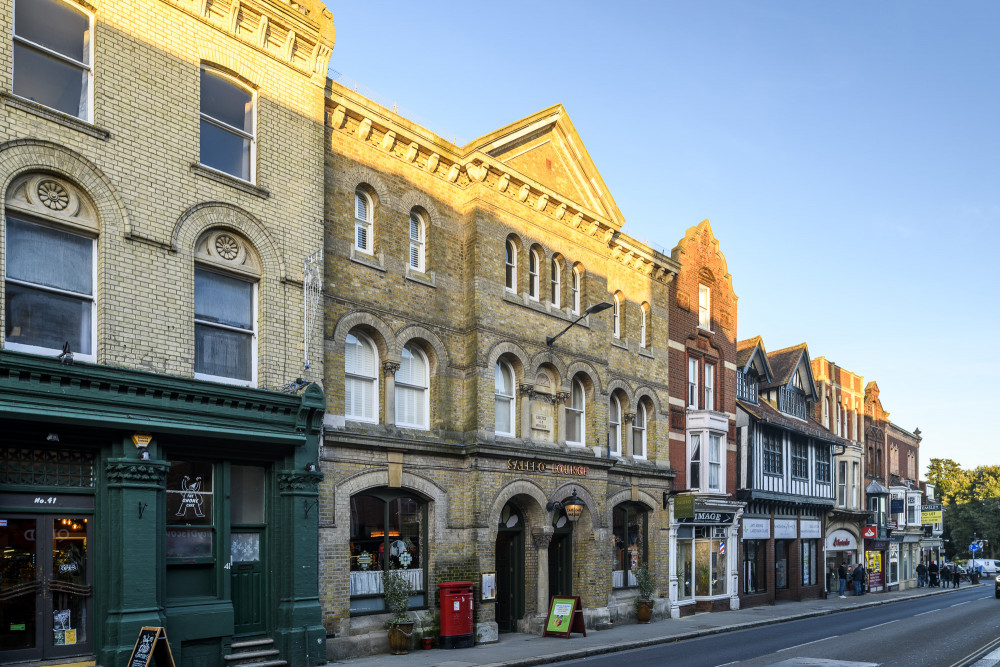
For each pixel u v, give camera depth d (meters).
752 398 34.31
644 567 24.42
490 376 19.28
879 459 49.97
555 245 22.11
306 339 15.28
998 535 78.31
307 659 14.34
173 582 13.18
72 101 12.48
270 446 14.40
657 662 15.89
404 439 17.23
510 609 20.23
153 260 13.05
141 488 12.35
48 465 11.82
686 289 28.94
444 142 19.06
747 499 30.58
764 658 16.42
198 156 13.95
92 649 11.91
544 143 22.14
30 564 11.51
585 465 21.97
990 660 16.06
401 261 18.08
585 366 22.53
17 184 11.65
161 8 13.64
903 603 36.09
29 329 11.73
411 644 16.62
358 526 16.66
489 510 18.70
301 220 15.59
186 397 13.10
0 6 11.55
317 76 16.20
